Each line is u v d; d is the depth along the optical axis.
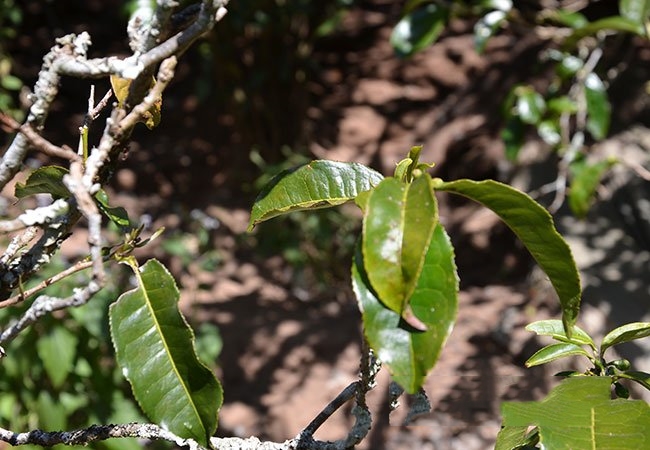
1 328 2.44
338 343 4.02
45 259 0.96
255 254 4.75
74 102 5.69
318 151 5.45
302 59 5.35
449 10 3.23
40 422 2.58
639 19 3.03
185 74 6.05
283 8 4.92
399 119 5.65
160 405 0.87
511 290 4.30
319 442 1.00
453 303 0.75
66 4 6.46
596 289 3.77
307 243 4.62
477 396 3.50
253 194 5.16
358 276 0.77
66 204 0.90
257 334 4.06
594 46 4.05
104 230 3.06
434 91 5.76
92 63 0.82
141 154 5.43
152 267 0.91
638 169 3.24
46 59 0.82
